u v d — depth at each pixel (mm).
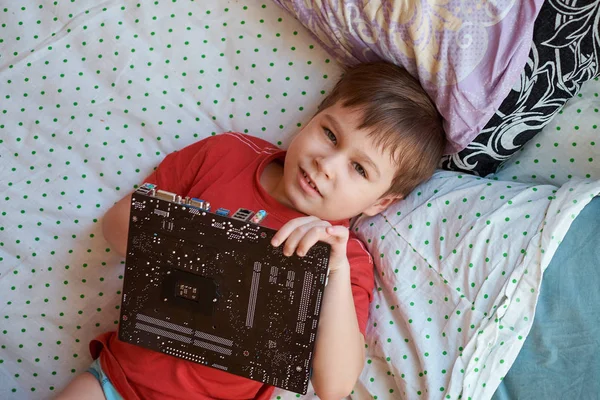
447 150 1162
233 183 1126
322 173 1043
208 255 893
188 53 1251
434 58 1078
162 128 1238
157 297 935
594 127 1151
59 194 1209
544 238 1011
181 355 965
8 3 1278
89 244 1193
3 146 1229
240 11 1246
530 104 1114
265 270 880
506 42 1059
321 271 862
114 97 1247
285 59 1234
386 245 1135
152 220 896
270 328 908
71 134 1230
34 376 1175
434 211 1120
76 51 1263
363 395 1104
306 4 1156
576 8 1055
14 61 1263
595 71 1104
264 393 1077
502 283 1026
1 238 1192
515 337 995
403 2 1065
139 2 1261
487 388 996
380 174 1063
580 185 1039
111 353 1086
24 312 1178
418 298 1089
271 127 1238
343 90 1103
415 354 1071
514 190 1087
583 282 985
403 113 1070
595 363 954
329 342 972
